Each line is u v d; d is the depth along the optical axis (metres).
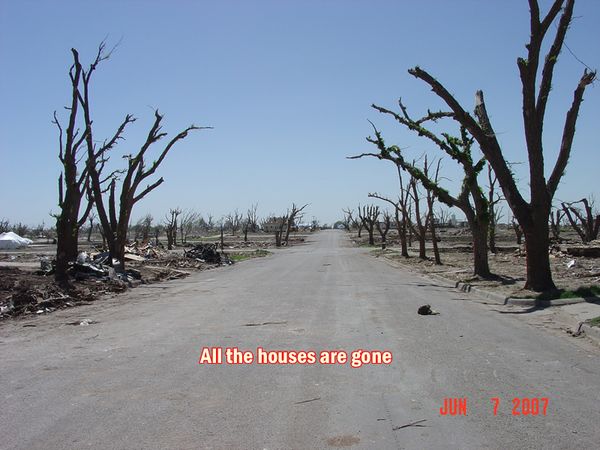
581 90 15.07
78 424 5.43
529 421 5.39
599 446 4.76
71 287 16.80
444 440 4.92
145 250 37.53
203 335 10.11
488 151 15.67
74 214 22.00
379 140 21.55
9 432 5.24
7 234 61.03
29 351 8.96
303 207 81.19
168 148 24.69
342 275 24.80
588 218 36.22
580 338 9.55
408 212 39.47
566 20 14.53
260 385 6.75
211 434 5.11
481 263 20.59
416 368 7.48
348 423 5.37
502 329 10.48
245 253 50.81
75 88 18.39
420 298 15.65
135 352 8.72
